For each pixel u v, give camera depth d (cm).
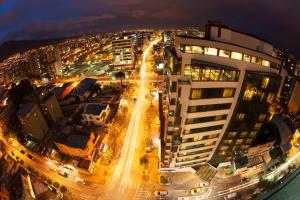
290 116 9694
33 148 9831
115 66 17888
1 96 13675
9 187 7906
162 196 7000
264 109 5800
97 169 8275
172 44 5731
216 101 5397
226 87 5194
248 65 5006
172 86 5078
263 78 5188
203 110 5506
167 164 7581
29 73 18750
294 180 6494
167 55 5638
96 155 8750
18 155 9625
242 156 7250
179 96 5197
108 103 11956
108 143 9481
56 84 16988
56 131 10406
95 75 17525
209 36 4966
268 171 7262
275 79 5297
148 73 16612
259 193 6512
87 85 13388
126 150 9044
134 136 9819
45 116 10462
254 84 5247
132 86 14688
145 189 7294
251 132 6381
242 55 4881
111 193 7331
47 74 18150
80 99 12519
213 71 4884
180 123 5706
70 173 8275
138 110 11806
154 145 9144
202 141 6347
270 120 8412
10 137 10781
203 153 6838
